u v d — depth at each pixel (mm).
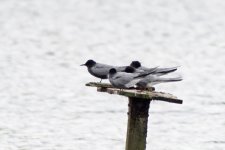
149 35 49406
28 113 23297
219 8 64938
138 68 14266
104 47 43562
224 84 30672
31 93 27203
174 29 52469
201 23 55969
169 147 19109
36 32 49125
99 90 13195
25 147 18469
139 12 62125
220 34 50156
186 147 19219
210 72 34219
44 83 29750
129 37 48344
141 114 12328
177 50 42375
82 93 27500
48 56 38594
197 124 22234
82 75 32406
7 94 26812
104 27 53469
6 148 18266
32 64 35250
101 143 19250
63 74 32500
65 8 63344
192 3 67562
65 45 43594
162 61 38375
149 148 18891
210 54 40938
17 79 30484
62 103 25391
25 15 57750
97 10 62938
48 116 22891
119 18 58531
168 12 62094
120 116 23375
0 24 52312
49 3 65812
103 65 14969
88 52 41125
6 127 20859
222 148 19266
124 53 41219
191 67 35812
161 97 11859
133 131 12367
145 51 42156
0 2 64688
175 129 21516
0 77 30859
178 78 13188
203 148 19141
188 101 26438
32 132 20281
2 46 41750
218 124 22406
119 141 19547
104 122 22234
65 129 20875
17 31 49000
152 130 21234
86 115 23312
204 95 27844
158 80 13133
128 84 12695
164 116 23453
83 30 51406
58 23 54562
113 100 26281
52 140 19391
